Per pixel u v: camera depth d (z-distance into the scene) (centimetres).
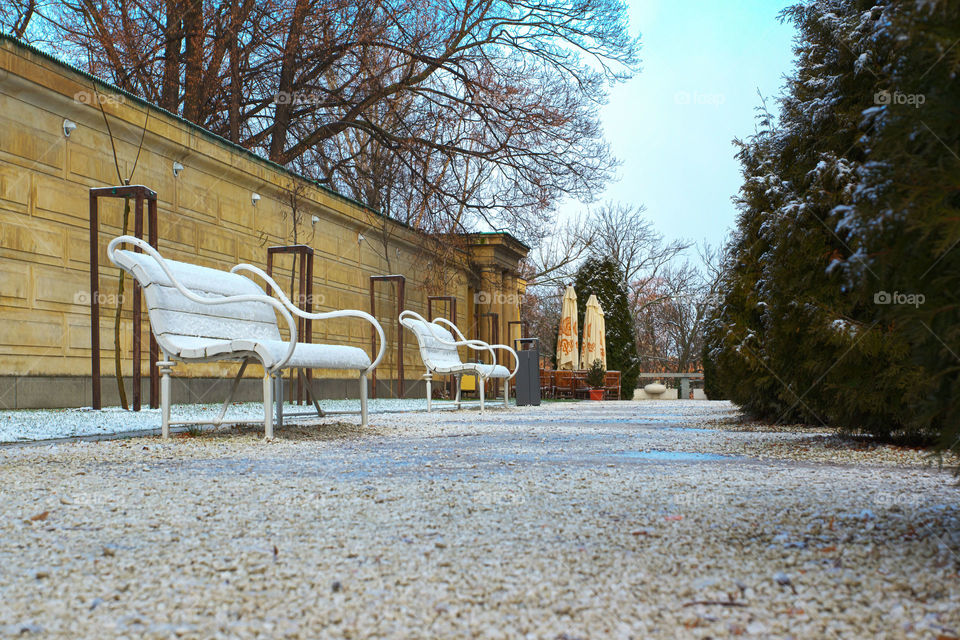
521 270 2811
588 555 182
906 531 206
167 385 511
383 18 1823
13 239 848
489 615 140
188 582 161
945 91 183
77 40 1488
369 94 1948
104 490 283
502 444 505
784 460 409
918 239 185
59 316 910
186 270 532
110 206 994
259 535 207
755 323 694
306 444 486
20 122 857
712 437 565
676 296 3928
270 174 1327
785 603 146
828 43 564
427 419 832
